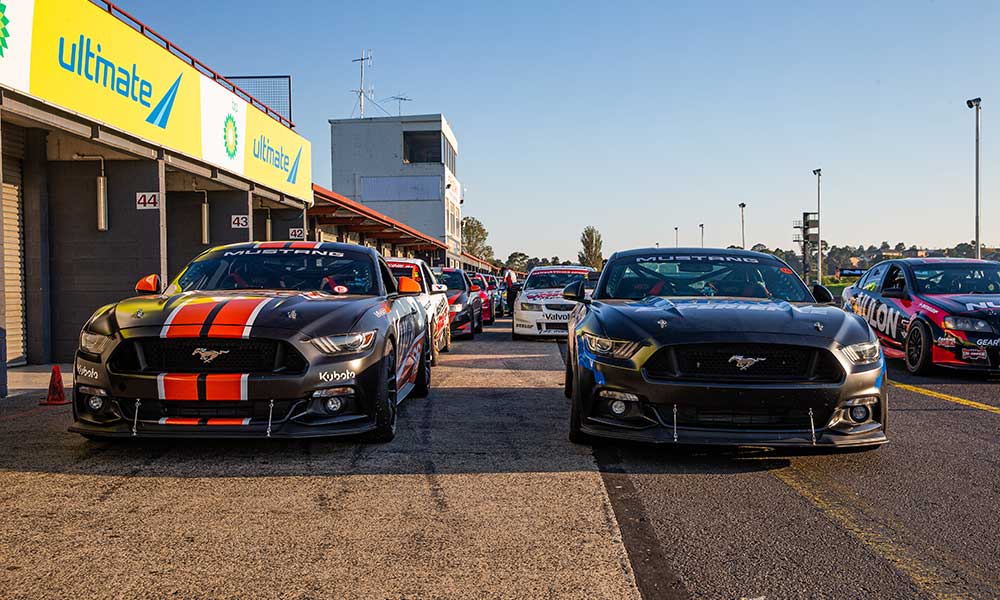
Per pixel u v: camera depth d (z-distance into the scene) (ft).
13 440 17.13
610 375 15.37
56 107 27.50
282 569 9.78
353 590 9.16
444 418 20.43
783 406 14.64
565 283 52.60
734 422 14.84
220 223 47.37
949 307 29.35
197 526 11.39
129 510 12.12
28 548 10.41
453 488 13.56
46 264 34.88
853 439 14.76
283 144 52.13
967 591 9.31
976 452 16.72
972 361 28.22
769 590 9.29
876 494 13.47
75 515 11.84
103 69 30.30
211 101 40.65
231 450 16.28
